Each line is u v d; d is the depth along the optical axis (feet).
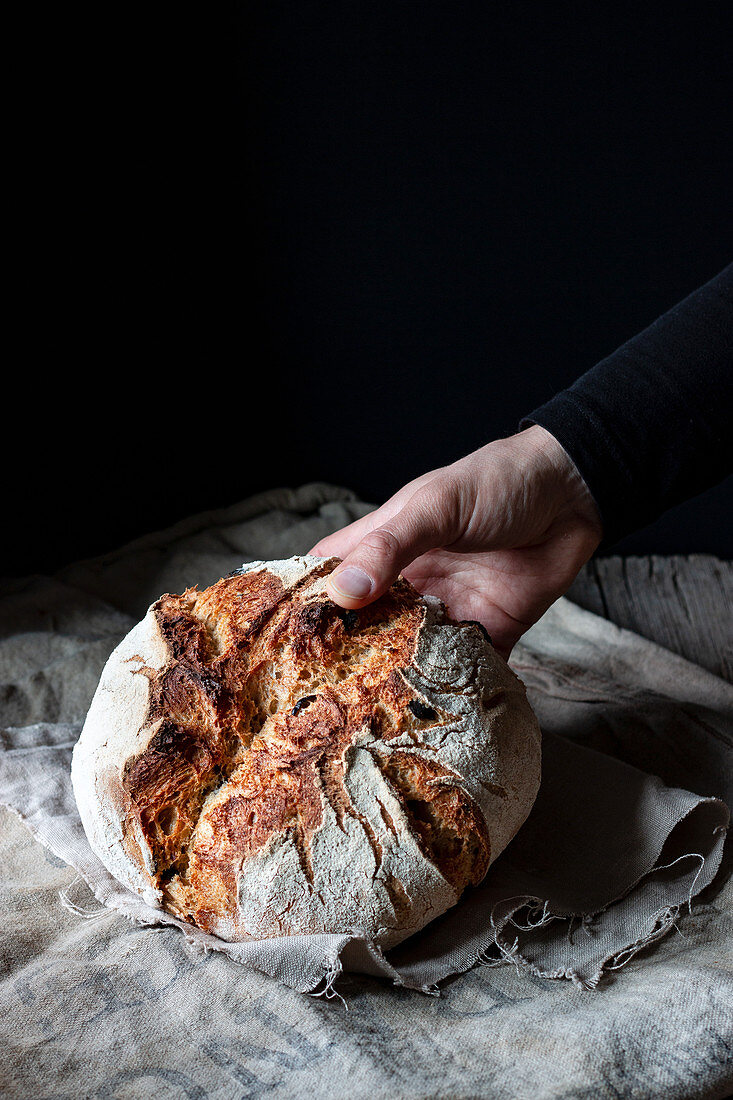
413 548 2.47
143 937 2.23
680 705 2.91
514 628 2.93
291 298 4.08
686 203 3.84
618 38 3.67
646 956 2.27
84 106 3.66
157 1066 1.99
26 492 3.97
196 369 4.10
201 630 2.37
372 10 3.69
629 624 3.63
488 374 4.16
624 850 2.41
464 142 3.84
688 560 4.07
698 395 2.72
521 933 2.29
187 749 2.24
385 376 4.19
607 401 2.72
